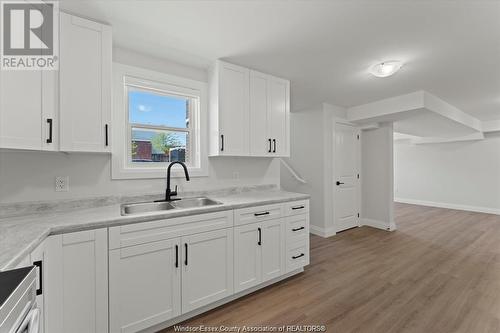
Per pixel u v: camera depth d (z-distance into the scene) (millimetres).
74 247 1341
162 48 2057
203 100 2467
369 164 4547
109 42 1689
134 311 1524
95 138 1618
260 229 2162
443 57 2195
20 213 1581
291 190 4430
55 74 1469
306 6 1517
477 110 4227
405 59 2240
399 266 2730
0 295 663
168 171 2156
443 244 3488
